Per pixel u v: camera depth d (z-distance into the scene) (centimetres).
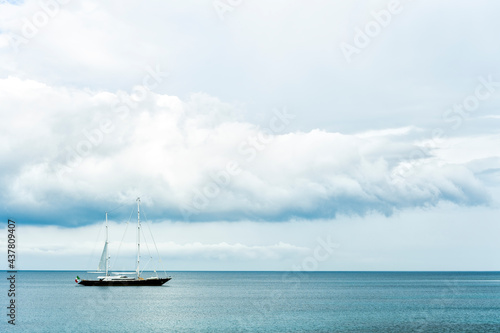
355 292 17475
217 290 18662
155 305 11506
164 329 7612
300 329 7600
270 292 17450
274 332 7312
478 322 8475
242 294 16112
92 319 8794
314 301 13000
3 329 7644
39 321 8519
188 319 8819
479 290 18800
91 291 15925
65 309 10444
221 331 7412
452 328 7738
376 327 7819
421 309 10738
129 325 8050
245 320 8681
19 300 12681
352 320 8700
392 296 15175
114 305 11438
